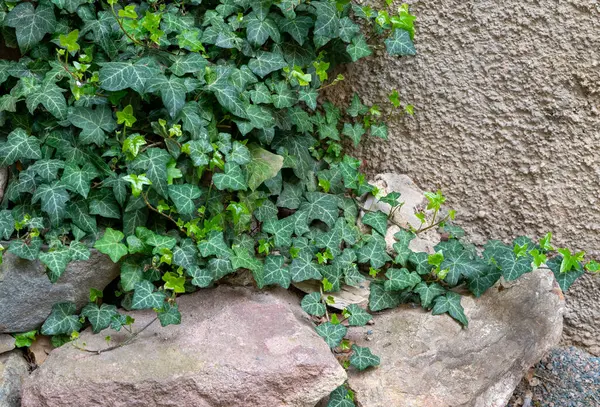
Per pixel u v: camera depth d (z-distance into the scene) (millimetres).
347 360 1521
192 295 1560
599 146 1633
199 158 1527
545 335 1557
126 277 1520
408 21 1635
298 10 1630
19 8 1541
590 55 1598
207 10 1619
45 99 1518
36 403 1419
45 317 1524
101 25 1565
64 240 1519
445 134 1724
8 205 1556
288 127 1658
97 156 1521
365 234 1662
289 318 1515
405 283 1591
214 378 1414
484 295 1598
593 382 1650
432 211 1736
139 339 1482
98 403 1409
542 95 1645
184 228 1552
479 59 1667
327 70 1743
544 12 1609
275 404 1428
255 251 1619
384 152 1778
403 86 1726
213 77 1559
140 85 1494
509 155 1691
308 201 1665
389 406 1481
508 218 1721
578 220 1680
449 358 1523
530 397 1624
